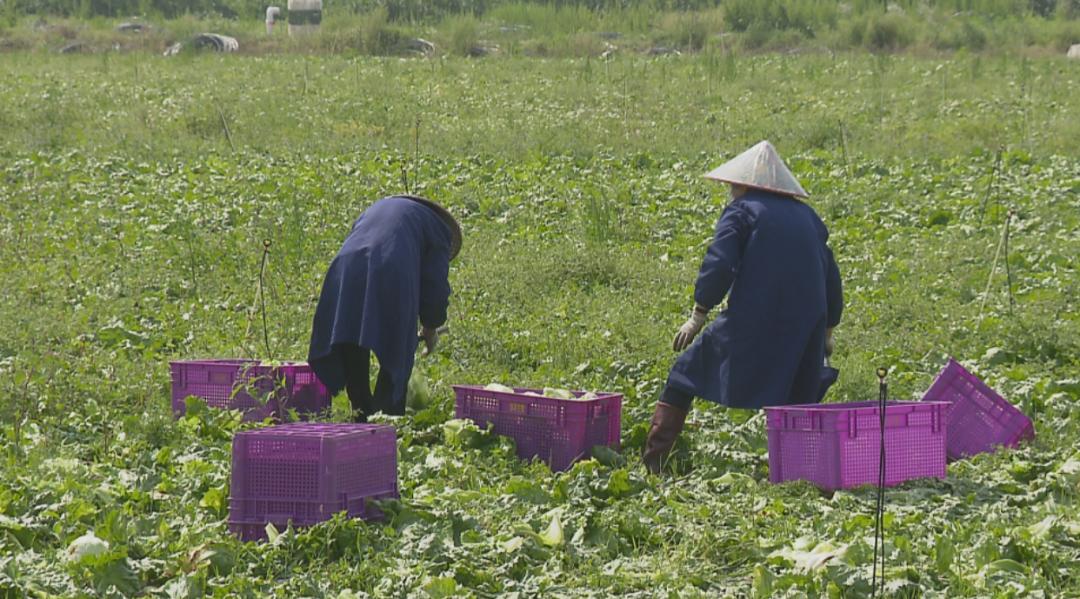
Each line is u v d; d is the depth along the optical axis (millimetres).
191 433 28812
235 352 36906
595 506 23859
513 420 27906
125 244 52406
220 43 138625
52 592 19078
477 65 123062
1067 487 24828
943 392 28391
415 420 29297
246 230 54500
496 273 47219
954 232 55094
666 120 90000
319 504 21812
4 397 31125
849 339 38562
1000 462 26844
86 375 33625
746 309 26609
